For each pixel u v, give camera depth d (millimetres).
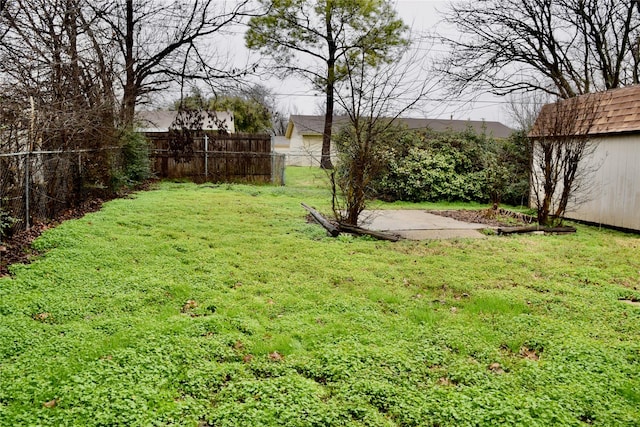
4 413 2621
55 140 8664
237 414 2744
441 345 3807
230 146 17641
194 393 3006
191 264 5961
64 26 9461
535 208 12391
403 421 2750
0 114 6625
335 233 7852
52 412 2666
